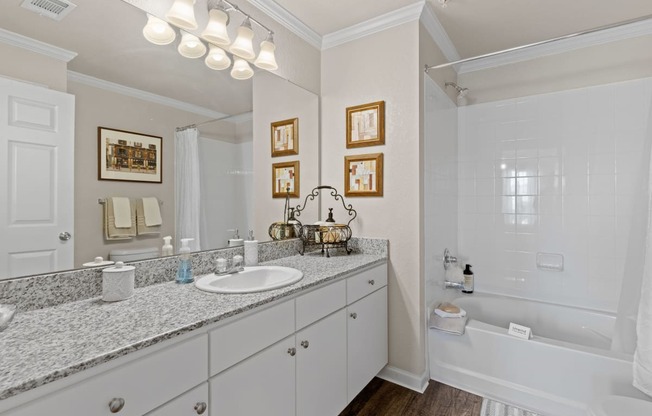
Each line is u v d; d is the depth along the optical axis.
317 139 2.30
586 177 2.33
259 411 1.13
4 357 0.70
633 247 1.75
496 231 2.68
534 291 2.52
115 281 1.10
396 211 2.03
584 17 2.09
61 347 0.75
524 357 1.82
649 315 1.48
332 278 1.50
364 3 1.93
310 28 2.19
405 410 1.78
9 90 1.00
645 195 1.72
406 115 2.00
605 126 2.27
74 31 1.15
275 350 1.20
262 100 1.92
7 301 0.97
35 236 1.04
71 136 1.13
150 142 1.38
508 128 2.63
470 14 2.06
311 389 1.39
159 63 1.42
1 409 0.59
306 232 2.08
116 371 0.75
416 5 1.93
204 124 1.61
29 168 1.04
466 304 2.56
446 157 2.52
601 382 1.62
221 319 0.98
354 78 2.20
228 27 1.70
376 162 2.08
